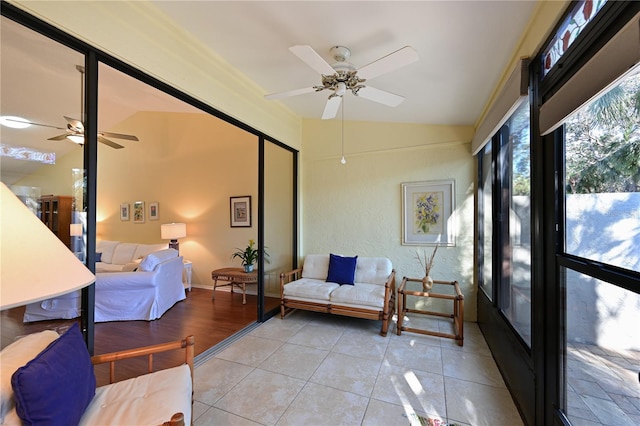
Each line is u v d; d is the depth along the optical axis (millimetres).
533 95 1591
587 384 1165
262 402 1895
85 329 1548
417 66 2100
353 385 2088
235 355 2564
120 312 3457
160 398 1261
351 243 3990
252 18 1842
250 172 4844
